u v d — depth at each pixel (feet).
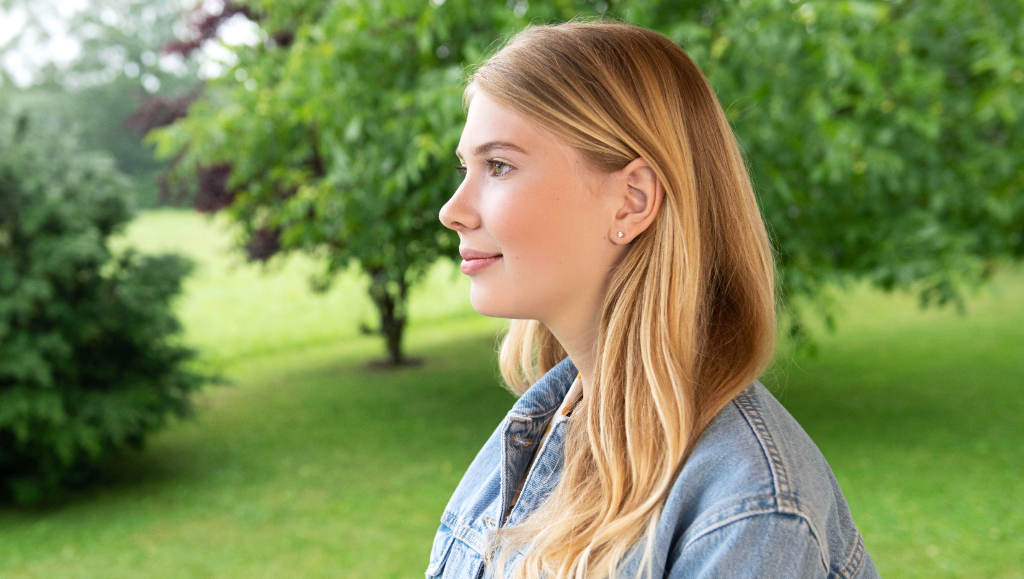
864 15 14.30
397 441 22.68
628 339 2.34
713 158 2.51
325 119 17.42
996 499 15.19
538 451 2.92
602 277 2.45
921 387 24.66
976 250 17.51
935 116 16.10
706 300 2.44
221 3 31.35
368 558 14.16
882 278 16.15
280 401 28.60
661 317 2.29
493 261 2.44
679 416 2.18
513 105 2.33
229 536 15.76
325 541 15.15
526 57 2.39
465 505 3.17
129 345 19.52
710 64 15.05
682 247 2.32
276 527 16.15
